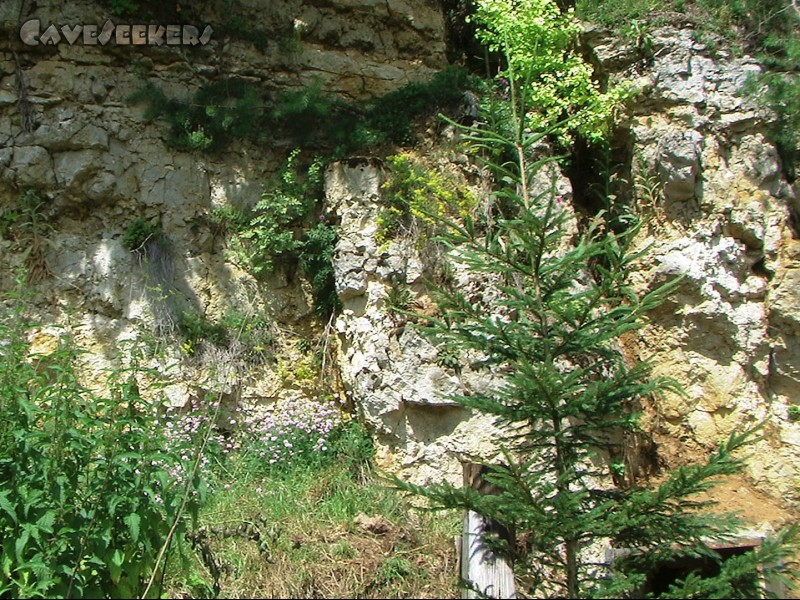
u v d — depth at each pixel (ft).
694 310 25.14
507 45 25.62
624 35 27.94
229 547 17.94
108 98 26.32
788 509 23.40
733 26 28.63
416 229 24.52
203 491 15.44
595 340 15.23
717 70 27.32
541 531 14.43
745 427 24.30
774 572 14.38
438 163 26.08
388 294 24.12
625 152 28.12
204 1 27.91
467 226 16.29
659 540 14.80
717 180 26.23
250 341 25.30
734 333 24.93
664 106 27.14
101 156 25.75
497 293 23.20
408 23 29.91
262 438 23.11
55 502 14.43
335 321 25.76
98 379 24.08
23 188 25.25
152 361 24.23
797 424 24.70
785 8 28.76
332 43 29.22
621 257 15.43
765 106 26.78
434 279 24.12
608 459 22.97
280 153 27.37
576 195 28.50
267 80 28.02
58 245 25.22
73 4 26.50
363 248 24.67
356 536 18.61
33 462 14.64
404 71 29.55
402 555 18.08
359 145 26.66
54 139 25.36
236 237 26.40
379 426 23.16
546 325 15.71
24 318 24.26
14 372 15.19
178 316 25.09
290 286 26.53
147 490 15.03
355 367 23.89
